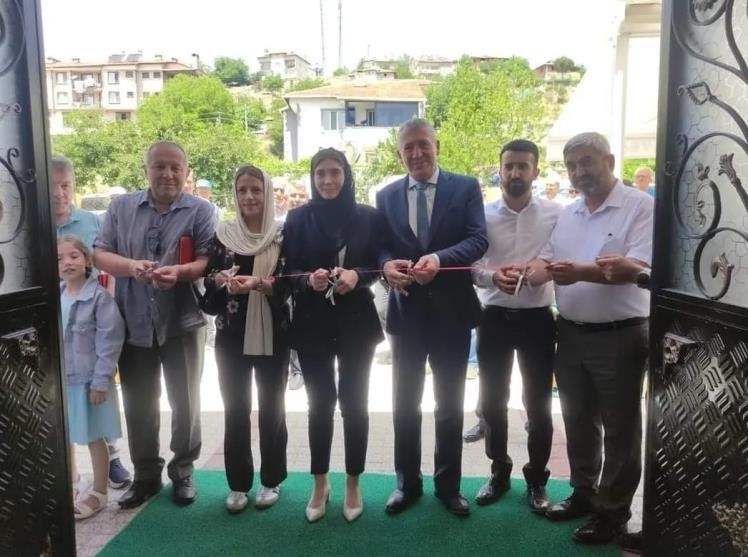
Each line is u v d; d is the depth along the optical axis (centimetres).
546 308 289
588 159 254
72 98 7162
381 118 3975
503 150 292
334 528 280
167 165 292
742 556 166
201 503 307
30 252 195
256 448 384
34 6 189
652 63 604
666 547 206
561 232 277
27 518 191
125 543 269
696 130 192
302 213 283
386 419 431
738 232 170
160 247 296
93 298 293
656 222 205
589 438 277
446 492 292
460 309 281
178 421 305
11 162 186
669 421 202
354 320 278
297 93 4003
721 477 175
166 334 295
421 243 282
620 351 256
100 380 288
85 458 368
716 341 176
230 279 271
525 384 294
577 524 280
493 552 258
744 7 169
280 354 288
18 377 184
